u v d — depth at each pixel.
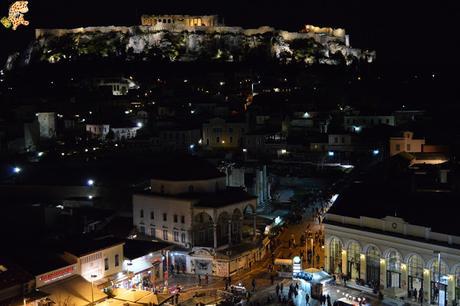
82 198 119.50
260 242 97.69
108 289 72.94
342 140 165.38
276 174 148.88
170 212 96.38
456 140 143.62
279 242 101.88
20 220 102.19
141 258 85.75
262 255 97.31
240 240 97.62
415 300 74.69
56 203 120.81
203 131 189.00
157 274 88.12
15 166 151.12
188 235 94.12
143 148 182.00
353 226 82.50
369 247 80.69
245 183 124.94
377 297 76.81
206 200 94.88
